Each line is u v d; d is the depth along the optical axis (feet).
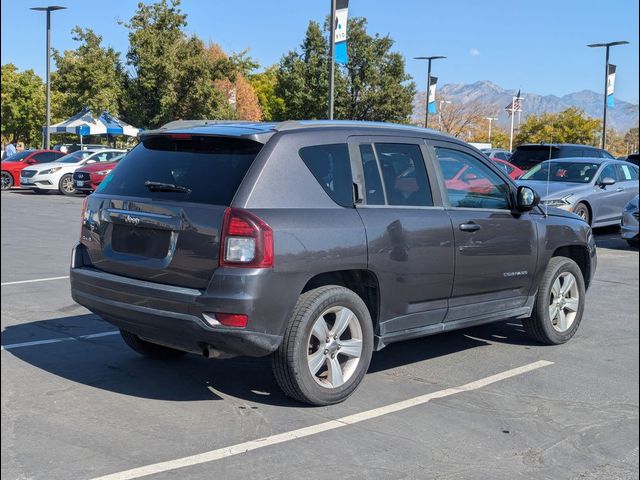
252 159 15.83
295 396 16.25
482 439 15.08
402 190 18.15
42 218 57.77
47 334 22.34
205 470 13.17
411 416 16.24
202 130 16.71
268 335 15.25
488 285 20.07
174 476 12.90
